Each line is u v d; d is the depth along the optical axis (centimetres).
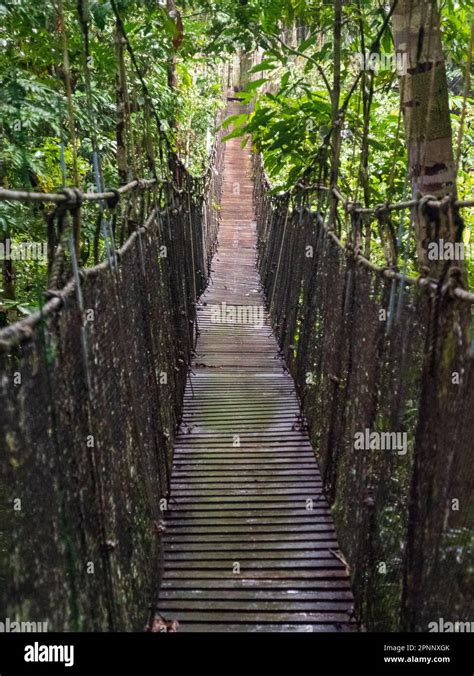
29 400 97
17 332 91
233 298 717
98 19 238
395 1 188
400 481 150
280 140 351
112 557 147
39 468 100
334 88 316
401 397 151
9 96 225
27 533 94
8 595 87
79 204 131
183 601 212
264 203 912
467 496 107
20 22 233
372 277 196
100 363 148
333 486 260
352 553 213
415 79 192
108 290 161
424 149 193
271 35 343
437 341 124
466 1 262
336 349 259
